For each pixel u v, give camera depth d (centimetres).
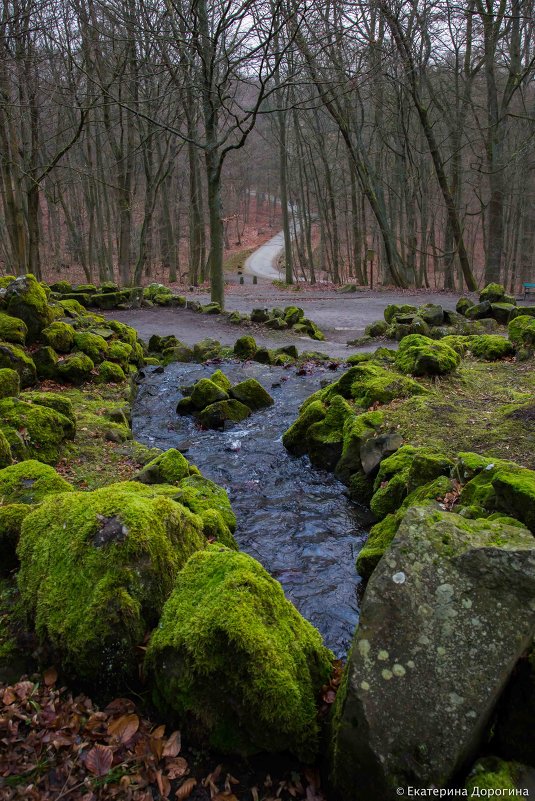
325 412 780
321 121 3494
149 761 268
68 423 709
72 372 982
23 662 319
